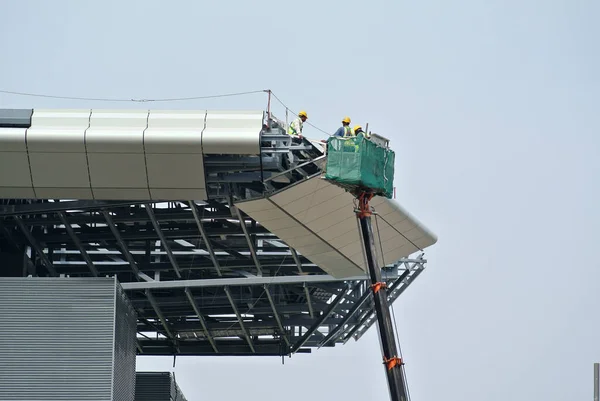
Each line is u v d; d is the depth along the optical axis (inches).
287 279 4311.0
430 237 4173.2
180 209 3961.6
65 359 3339.1
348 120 2928.2
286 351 5068.9
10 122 3287.4
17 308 3363.7
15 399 3299.7
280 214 3570.4
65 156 3314.5
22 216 3929.6
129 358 3759.8
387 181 2874.0
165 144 3265.3
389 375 2586.1
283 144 3299.7
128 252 4188.0
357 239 3892.7
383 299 2642.7
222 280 4313.5
